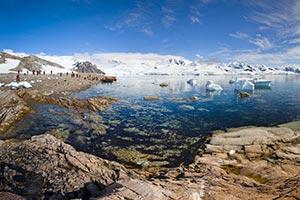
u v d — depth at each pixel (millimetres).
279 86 64188
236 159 15656
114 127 24375
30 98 32438
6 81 45844
